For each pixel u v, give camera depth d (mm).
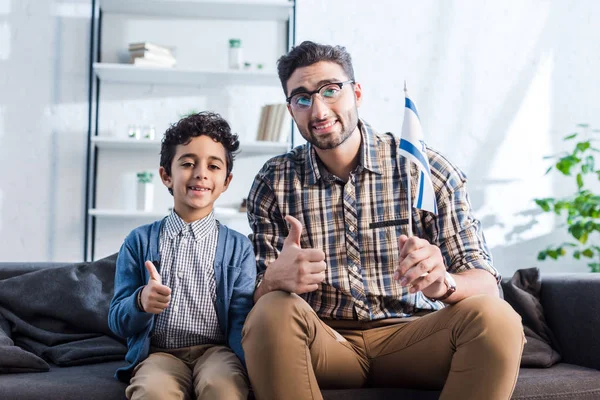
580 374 1590
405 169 1625
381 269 1579
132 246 1599
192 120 1647
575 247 3586
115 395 1404
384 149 1655
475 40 3613
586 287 1793
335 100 1562
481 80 3605
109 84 3465
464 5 3611
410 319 1541
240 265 1605
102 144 3385
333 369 1418
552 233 3594
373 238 1589
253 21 3559
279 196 1654
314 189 1636
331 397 1404
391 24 3588
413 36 3594
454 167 1646
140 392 1286
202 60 3518
